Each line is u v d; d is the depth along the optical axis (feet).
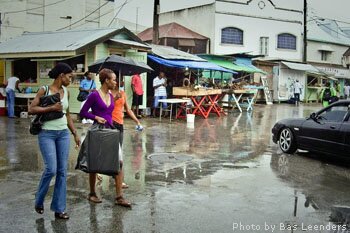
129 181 24.18
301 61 125.39
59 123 17.42
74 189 22.18
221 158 31.83
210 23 111.96
